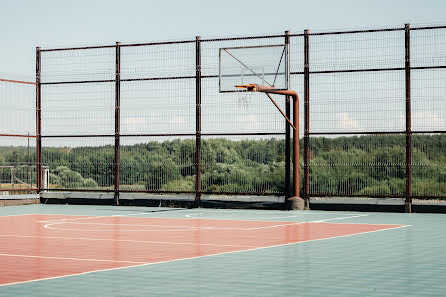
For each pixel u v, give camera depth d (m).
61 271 10.29
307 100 23.36
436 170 21.98
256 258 11.68
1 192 27.59
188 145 25.14
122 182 26.48
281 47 23.30
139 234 16.12
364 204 23.31
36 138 27.59
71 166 27.30
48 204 28.28
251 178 24.30
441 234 15.78
